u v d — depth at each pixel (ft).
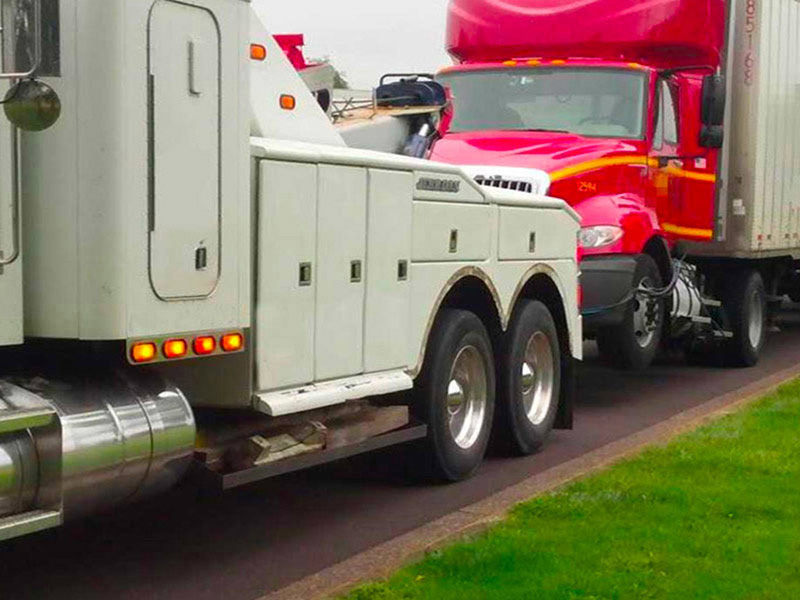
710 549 21.58
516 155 39.45
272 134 23.59
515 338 30.30
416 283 25.58
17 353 19.45
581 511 24.11
